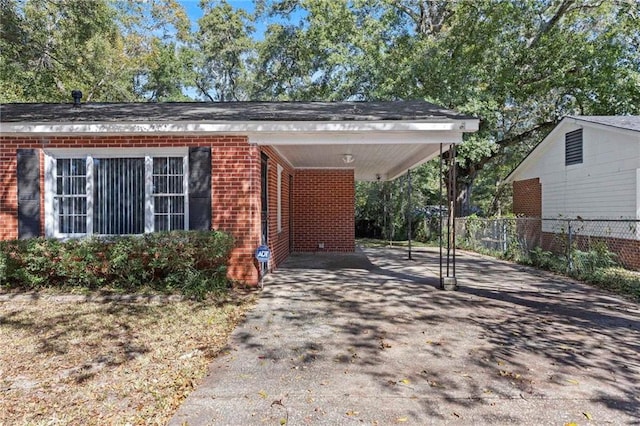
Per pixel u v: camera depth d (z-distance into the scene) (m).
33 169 7.20
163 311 5.67
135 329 4.90
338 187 13.40
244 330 4.90
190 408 3.05
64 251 6.55
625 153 10.30
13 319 5.24
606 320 5.39
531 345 4.43
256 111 8.09
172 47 28.88
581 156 12.19
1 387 3.38
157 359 3.99
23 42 16.50
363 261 11.34
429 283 7.89
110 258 6.60
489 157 18.50
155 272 6.91
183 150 7.32
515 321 5.32
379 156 10.01
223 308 5.88
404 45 17.06
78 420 2.88
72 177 7.39
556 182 13.58
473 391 3.34
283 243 11.46
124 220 7.38
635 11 15.88
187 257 6.70
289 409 3.04
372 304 6.18
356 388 3.39
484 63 16.23
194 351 4.21
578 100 16.55
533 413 3.00
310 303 6.22
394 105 9.09
